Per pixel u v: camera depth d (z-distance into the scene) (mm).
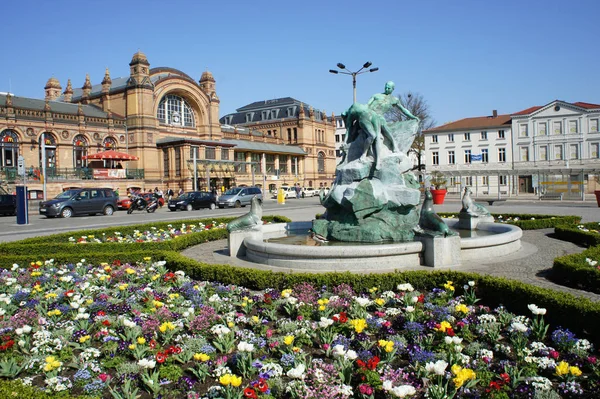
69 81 73312
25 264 12172
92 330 7172
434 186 45906
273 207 41656
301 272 9766
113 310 8000
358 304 7430
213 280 10211
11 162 49062
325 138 98312
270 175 80000
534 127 69000
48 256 12328
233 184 69875
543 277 9859
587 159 66000
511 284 7809
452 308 7359
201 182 61562
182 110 67188
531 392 4941
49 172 48250
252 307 8133
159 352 5840
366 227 12797
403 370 5609
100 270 10711
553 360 5531
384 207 13141
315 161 94188
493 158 71500
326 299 7848
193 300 8359
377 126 13539
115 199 35406
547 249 13672
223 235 18406
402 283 8891
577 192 49875
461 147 73375
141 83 59188
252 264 11531
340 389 4934
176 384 5441
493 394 4883
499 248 12086
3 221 28859
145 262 12367
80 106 54844
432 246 10617
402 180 13609
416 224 13164
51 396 4773
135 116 59375
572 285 9219
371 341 6523
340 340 6305
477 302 8312
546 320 7004
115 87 64062
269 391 5012
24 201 26375
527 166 69438
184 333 7066
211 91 70625
